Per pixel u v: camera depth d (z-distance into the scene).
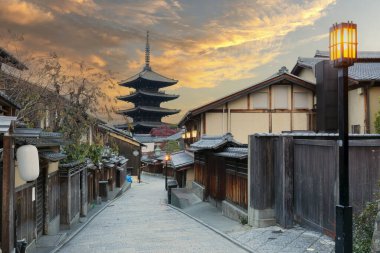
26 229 11.06
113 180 37.12
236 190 16.09
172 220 17.66
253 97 25.16
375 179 9.20
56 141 13.48
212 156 21.03
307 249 9.47
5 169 8.23
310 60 30.08
